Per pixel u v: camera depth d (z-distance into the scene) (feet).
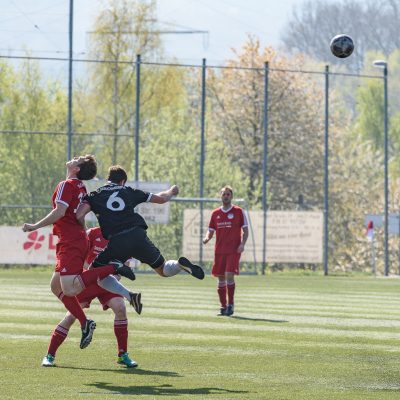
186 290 202.90
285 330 121.39
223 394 73.46
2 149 375.04
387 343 108.99
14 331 113.91
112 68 400.06
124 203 86.94
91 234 102.58
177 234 339.77
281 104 428.56
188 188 388.16
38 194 370.94
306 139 431.84
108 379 80.07
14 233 286.46
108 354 95.25
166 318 135.44
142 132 406.41
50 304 155.22
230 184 390.21
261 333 117.29
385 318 141.49
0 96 388.57
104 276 85.25
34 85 391.45
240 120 427.33
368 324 131.64
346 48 116.57
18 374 81.87
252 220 305.73
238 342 107.34
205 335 114.01
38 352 95.81
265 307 160.15
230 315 142.31
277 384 78.69
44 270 299.38
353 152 484.33
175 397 71.87
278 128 426.92
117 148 402.52
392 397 73.20
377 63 314.55
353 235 453.17
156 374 83.30
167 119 407.64
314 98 451.94
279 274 308.81
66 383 77.51
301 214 307.37
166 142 398.42
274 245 306.55
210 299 175.73
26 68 391.04
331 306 165.07
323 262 328.08
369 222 321.93
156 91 405.80
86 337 86.17
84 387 75.77
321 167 435.94
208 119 433.07
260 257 306.35
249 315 143.13
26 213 356.79
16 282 222.48
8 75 389.80
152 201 88.07
